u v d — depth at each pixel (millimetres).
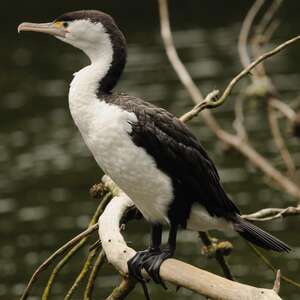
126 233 15164
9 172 18438
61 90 23438
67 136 20219
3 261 14609
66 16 7898
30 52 27062
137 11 29609
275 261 13828
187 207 7660
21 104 22609
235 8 29375
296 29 26625
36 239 15406
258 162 12102
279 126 19344
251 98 12523
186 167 7527
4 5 30141
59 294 13398
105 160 7535
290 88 21859
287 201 15906
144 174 7457
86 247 14789
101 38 7738
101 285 13430
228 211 7758
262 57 8312
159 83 22953
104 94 7562
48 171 18344
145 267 7266
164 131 7441
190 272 6168
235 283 5914
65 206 16703
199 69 24000
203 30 27688
